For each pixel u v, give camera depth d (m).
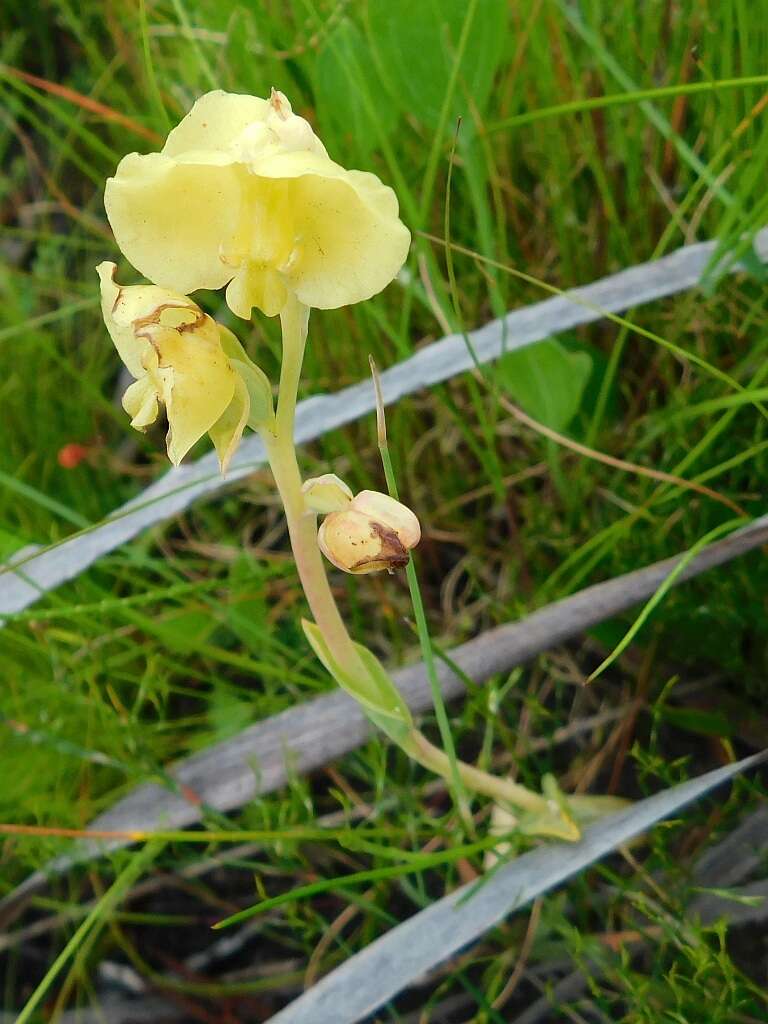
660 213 0.13
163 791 0.11
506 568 0.13
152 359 0.07
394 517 0.08
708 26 0.12
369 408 0.11
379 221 0.07
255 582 0.13
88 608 0.11
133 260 0.07
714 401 0.10
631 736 0.12
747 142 0.11
